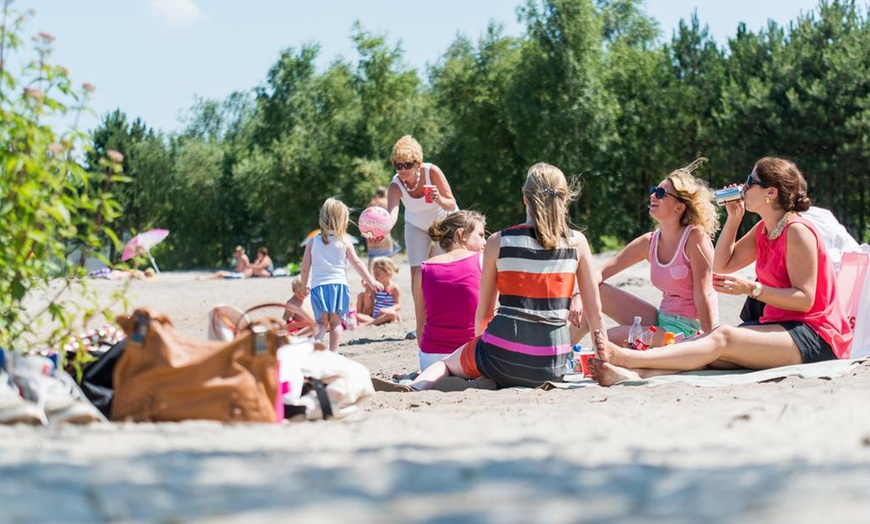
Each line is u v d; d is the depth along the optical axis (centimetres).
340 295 997
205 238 6122
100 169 537
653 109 4850
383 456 340
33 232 498
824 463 309
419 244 1059
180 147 6328
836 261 754
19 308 529
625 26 5875
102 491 280
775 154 4022
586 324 779
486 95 5012
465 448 364
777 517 233
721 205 772
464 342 780
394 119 5378
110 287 2309
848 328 730
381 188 1514
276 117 5916
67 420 446
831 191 4181
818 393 578
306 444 376
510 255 688
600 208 4881
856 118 3878
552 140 4628
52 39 520
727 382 650
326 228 1002
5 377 445
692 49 4975
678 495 267
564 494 275
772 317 718
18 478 293
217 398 472
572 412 519
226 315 541
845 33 4059
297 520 245
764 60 4322
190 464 320
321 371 523
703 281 765
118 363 480
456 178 5191
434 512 254
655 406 546
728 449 352
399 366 901
